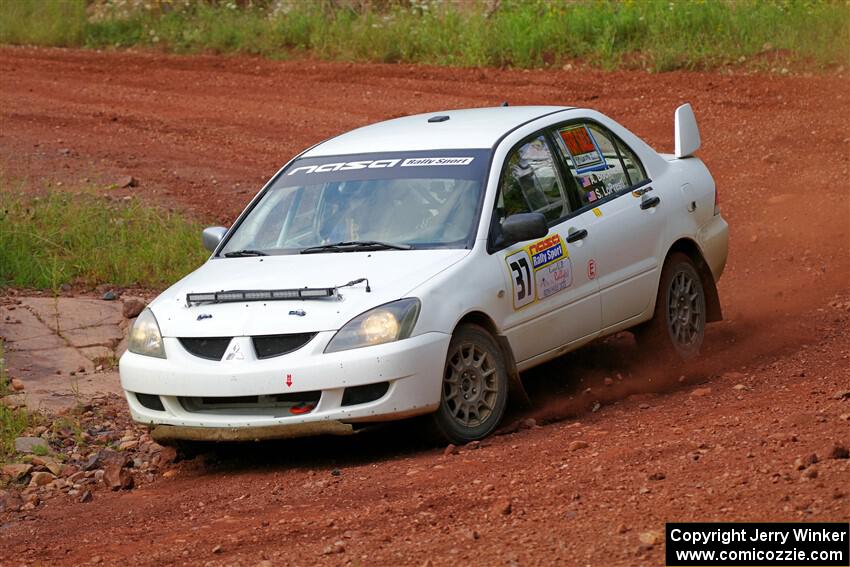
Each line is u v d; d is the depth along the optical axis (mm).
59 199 41469
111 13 87562
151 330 22281
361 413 20594
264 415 21141
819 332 28641
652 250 26328
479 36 66438
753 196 42031
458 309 21578
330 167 25266
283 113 58938
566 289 24094
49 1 86500
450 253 22391
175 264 36781
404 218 23438
